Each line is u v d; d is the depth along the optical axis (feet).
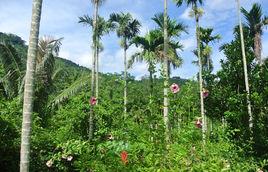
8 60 59.98
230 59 71.36
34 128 40.34
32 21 23.13
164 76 28.25
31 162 35.70
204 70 77.41
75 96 64.75
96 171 22.22
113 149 22.85
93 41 70.28
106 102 60.64
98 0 72.33
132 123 27.45
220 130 27.76
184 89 30.35
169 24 86.53
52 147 37.35
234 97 45.24
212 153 22.08
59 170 32.68
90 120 57.82
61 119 62.59
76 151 27.73
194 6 85.97
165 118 25.68
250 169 23.12
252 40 76.69
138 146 22.20
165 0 73.82
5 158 36.68
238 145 26.94
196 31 86.89
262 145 27.63
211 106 67.67
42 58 59.26
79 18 74.28
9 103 45.32
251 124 34.76
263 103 36.81
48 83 58.59
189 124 25.81
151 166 20.71
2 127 37.11
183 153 20.88
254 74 66.95
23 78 55.77
